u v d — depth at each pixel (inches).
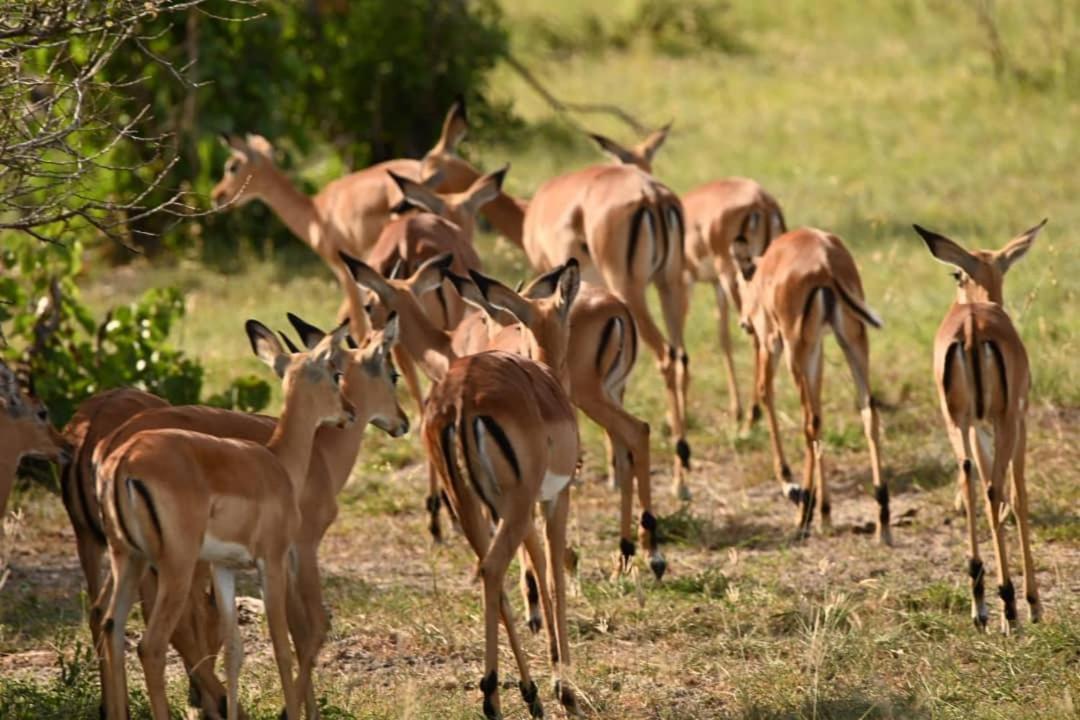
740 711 541.3
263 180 1092.5
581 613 647.1
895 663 578.2
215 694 531.5
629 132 1673.2
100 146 1042.7
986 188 1376.7
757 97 1824.6
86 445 539.5
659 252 864.3
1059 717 516.7
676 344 863.1
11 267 858.1
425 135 1430.9
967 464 623.8
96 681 563.5
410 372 820.0
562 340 621.3
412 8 1401.3
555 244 921.5
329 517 560.4
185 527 470.9
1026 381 627.5
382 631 633.6
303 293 1194.0
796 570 700.7
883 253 1184.2
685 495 812.6
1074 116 1630.2
